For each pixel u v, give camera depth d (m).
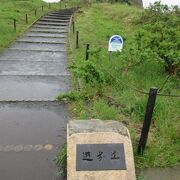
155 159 2.29
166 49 4.12
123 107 3.13
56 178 2.10
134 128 2.71
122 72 4.08
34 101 3.39
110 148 2.11
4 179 2.08
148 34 4.51
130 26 9.04
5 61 5.25
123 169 2.02
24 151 2.40
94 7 14.66
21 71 4.64
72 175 1.98
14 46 6.53
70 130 2.20
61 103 3.34
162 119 2.78
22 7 13.14
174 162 2.26
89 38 7.30
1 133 2.65
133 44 5.45
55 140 2.58
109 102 3.23
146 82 3.78
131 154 2.09
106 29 8.62
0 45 6.27
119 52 4.34
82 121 2.34
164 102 3.10
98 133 2.18
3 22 8.82
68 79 4.29
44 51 6.20
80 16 12.06
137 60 4.15
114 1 17.09
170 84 3.77
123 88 3.60
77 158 2.05
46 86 3.96
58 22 10.45
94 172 2.00
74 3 19.97
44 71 4.69
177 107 3.14
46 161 2.28
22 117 2.98
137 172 2.16
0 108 3.18
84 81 3.70
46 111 3.13
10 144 2.48
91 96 3.39
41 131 2.72
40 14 12.09
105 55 5.04
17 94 3.63
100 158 2.05
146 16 8.96
